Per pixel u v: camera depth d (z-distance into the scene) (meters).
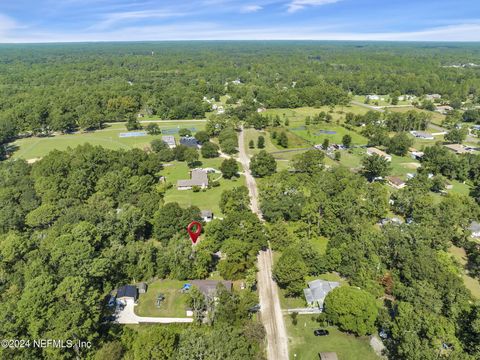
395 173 150.00
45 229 97.00
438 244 89.31
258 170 143.38
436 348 55.47
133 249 84.69
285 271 75.69
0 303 62.69
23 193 111.81
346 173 133.00
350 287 69.81
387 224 95.06
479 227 101.75
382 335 66.06
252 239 89.44
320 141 193.88
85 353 61.19
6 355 54.16
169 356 57.34
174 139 191.62
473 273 85.62
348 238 89.94
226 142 173.88
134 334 65.81
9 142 191.50
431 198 110.12
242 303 69.44
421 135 199.00
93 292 66.25
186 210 100.88
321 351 63.78
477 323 59.22
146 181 126.62
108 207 105.31
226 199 113.25
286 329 69.06
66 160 129.75
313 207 103.00
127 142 190.75
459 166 142.62
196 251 86.62
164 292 79.38
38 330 57.59
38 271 70.31
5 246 77.12
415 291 69.19
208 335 58.94
